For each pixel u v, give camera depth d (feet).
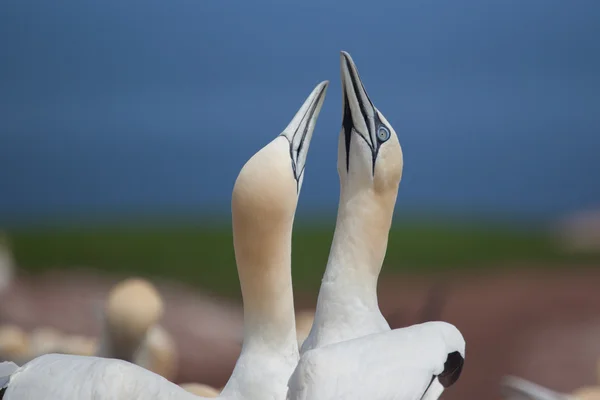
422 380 35.04
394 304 110.22
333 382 33.65
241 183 37.11
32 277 120.78
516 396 48.60
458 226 185.57
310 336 43.11
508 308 107.65
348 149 44.01
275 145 37.88
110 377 32.35
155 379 32.73
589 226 188.96
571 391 83.66
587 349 91.81
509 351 93.15
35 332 68.44
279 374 37.14
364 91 43.75
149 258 149.48
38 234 165.78
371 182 43.34
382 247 43.52
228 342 83.15
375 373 34.30
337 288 42.86
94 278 122.01
